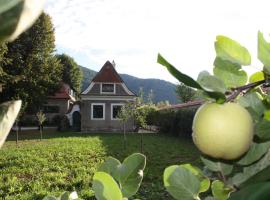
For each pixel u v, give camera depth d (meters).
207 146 0.97
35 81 49.12
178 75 0.92
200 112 1.01
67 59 78.38
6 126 0.60
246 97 1.26
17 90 46.84
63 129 47.12
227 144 0.96
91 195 10.16
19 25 0.48
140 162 1.29
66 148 24.22
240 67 1.23
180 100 51.69
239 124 0.96
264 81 1.15
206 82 1.11
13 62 48.34
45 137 35.62
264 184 0.91
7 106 0.60
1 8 0.47
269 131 1.18
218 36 1.22
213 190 1.43
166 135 36.53
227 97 1.07
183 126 32.75
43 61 51.06
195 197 1.33
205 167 1.47
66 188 11.67
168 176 1.36
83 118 42.81
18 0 0.48
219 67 1.25
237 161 1.18
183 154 20.44
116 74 43.09
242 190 0.93
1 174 14.48
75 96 76.88
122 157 20.00
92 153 21.55
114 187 1.13
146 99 38.84
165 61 0.91
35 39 49.94
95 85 42.91
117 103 42.88
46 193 10.80
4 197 10.73
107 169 1.31
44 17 50.50
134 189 1.27
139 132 41.53
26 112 49.97
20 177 13.75
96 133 40.66
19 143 29.12
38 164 16.94
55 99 58.25
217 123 0.96
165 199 9.62
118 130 42.41
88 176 13.42
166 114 38.81
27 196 10.50
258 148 1.25
